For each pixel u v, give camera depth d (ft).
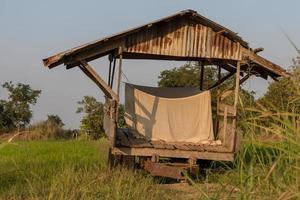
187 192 34.58
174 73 98.48
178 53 50.62
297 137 11.99
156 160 47.26
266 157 13.30
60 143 90.02
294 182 11.89
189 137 53.72
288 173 12.07
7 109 122.52
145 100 53.52
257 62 49.55
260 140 12.89
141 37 49.67
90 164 49.90
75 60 47.24
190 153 47.73
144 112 53.36
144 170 46.78
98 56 50.57
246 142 13.34
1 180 38.19
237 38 50.08
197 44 50.90
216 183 15.69
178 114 53.72
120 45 48.80
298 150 11.96
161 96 54.95
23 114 122.72
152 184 38.50
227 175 15.81
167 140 53.06
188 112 53.88
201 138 53.78
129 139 51.26
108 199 30.53
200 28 51.03
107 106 53.72
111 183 34.91
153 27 50.06
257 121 13.62
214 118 58.70
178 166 45.98
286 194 11.48
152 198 32.71
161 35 50.37
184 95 55.26
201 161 50.75
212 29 51.03
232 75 57.62
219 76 58.34
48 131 111.34
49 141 99.35
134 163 48.70
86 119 109.81
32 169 43.39
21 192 33.76
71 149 75.31
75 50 46.42
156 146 47.65
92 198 30.68
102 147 72.59
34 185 34.81
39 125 115.75
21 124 122.83
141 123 53.11
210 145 51.88
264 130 13.28
